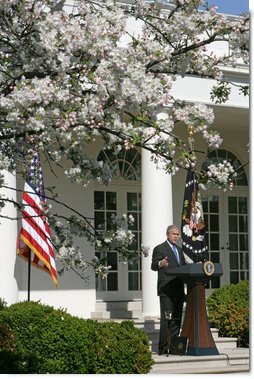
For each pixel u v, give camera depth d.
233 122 22.28
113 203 21.22
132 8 10.36
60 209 19.67
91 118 8.38
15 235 16.75
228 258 23.33
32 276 18.88
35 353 12.24
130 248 21.33
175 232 16.00
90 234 9.54
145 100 8.45
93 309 19.83
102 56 8.50
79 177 9.19
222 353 15.99
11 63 9.40
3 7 8.86
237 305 18.28
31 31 8.97
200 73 10.47
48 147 8.88
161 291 15.59
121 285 20.94
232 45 9.96
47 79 8.13
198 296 15.54
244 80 19.67
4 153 9.10
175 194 22.30
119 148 9.08
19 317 12.48
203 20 9.89
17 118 7.95
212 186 9.05
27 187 14.88
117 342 13.17
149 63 9.59
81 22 9.12
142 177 18.56
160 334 15.59
